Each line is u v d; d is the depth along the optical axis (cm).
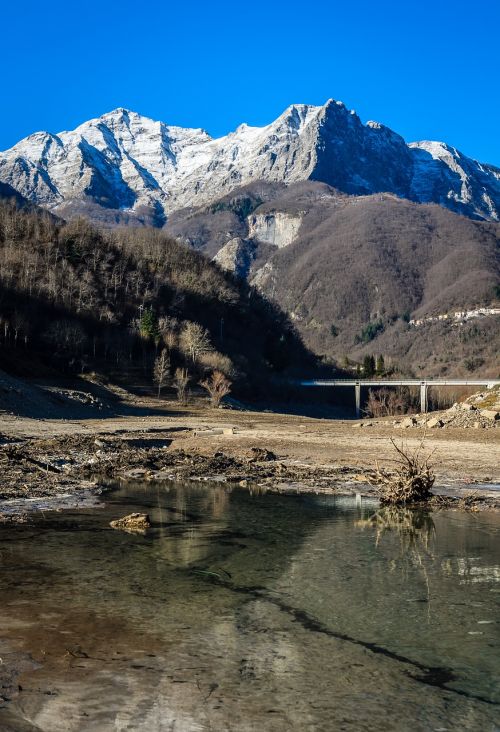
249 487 2488
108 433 4975
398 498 2088
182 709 693
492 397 6050
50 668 787
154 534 1576
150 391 11550
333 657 840
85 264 16788
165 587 1129
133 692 729
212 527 1678
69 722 663
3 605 1016
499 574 1235
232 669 795
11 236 16275
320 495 2291
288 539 1538
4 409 5741
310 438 4834
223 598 1072
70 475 2711
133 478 2716
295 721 675
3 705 696
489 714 697
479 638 912
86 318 14050
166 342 14175
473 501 2133
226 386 11794
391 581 1183
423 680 779
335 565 1298
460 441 4394
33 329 12475
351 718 684
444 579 1199
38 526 1642
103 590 1102
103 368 12144
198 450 3922
